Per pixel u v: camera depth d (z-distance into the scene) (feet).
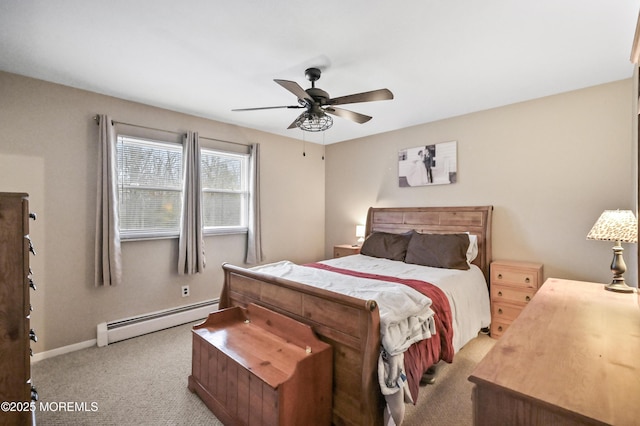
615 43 6.74
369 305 4.96
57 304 8.77
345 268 9.95
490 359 3.34
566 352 3.51
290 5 5.50
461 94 9.71
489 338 9.86
